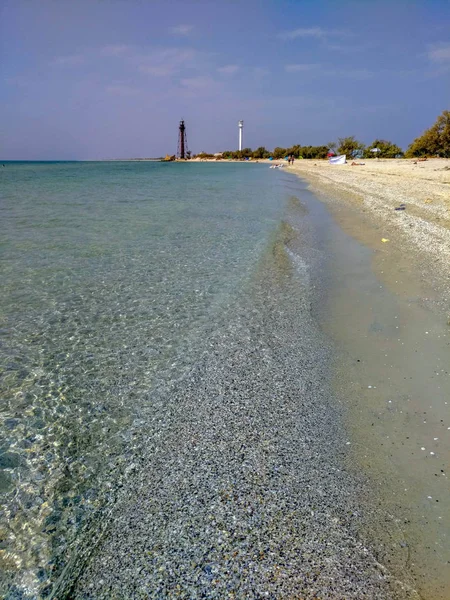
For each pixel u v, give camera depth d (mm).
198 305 8656
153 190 33031
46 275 10320
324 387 5848
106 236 14695
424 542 3496
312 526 3631
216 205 23609
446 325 7484
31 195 27594
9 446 4621
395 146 99438
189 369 6246
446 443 4699
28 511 3807
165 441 4734
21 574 3225
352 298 9070
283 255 12602
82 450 4586
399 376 6066
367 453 4570
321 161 97562
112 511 3803
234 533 3559
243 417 5168
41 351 6711
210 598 3025
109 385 5820
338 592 3070
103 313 8188
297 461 4434
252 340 7188
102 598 3049
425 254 11836
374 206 21016
